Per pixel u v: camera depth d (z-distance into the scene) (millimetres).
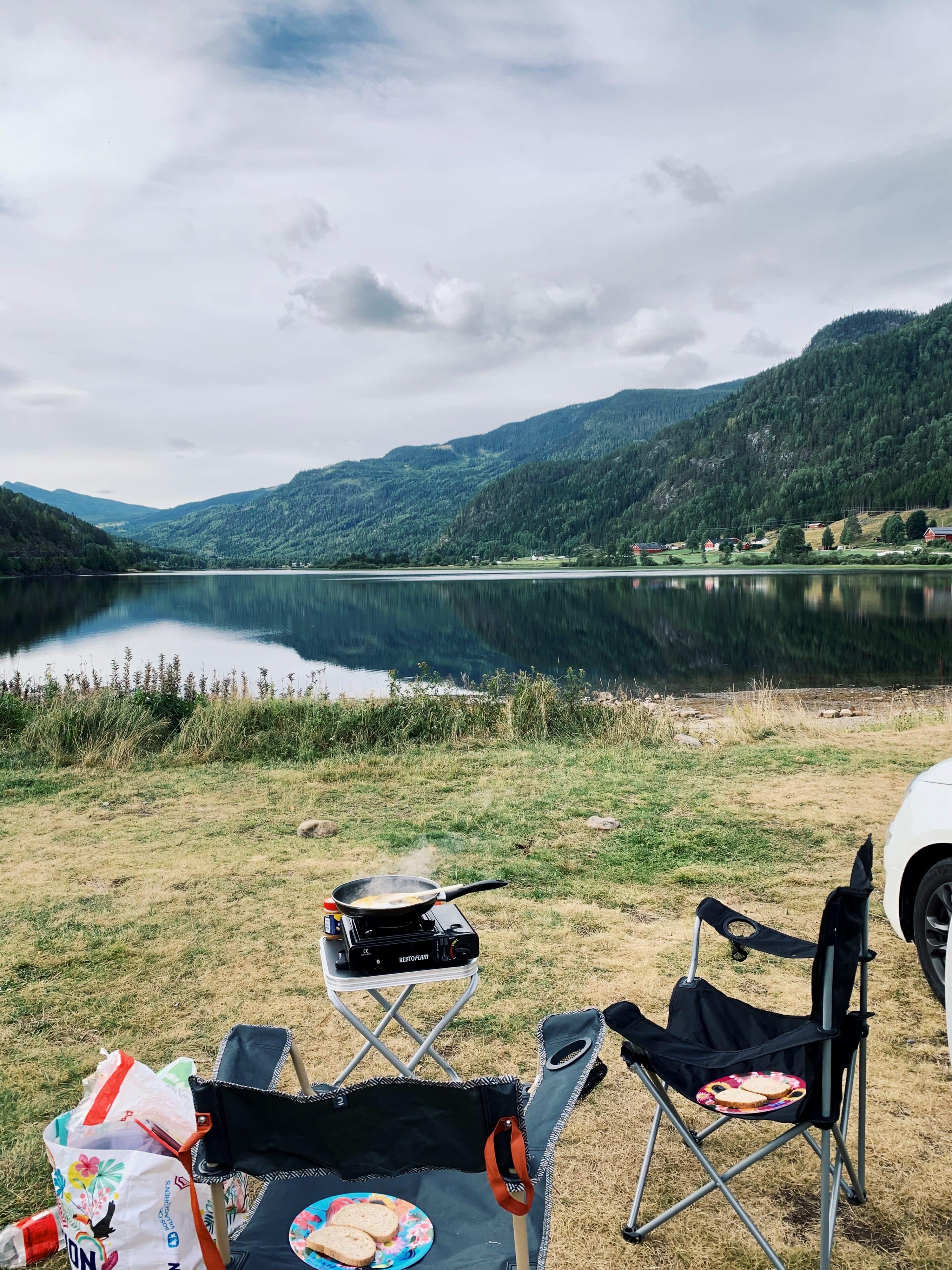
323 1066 3490
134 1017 3973
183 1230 1942
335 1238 1926
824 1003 2197
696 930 3041
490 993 4148
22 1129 3119
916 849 3875
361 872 5965
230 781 8883
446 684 13906
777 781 8469
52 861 6277
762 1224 2611
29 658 27641
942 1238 2539
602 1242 2553
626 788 8266
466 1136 1646
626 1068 3574
